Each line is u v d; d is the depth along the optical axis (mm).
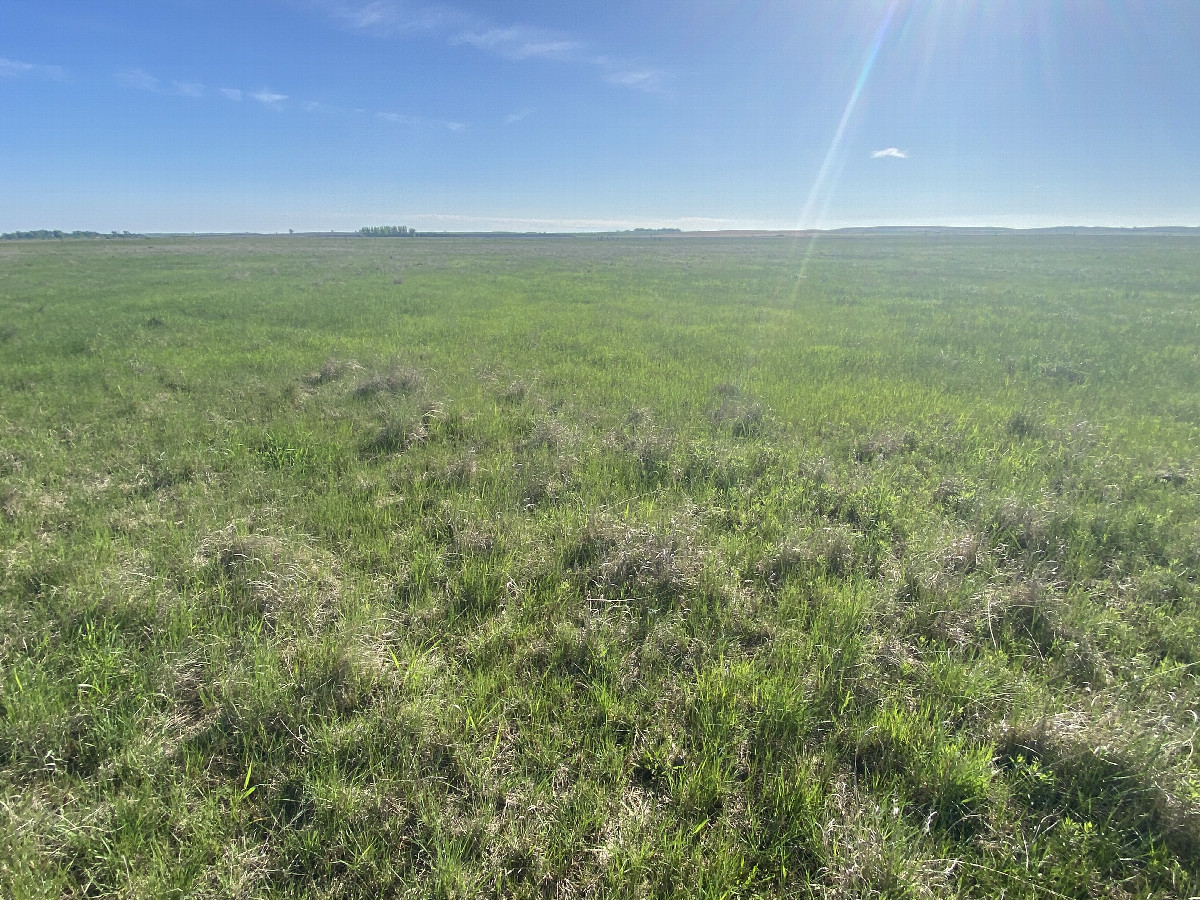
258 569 4336
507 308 18828
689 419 8133
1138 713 3242
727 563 4648
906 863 2477
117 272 31859
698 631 3922
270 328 14484
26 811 2658
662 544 4602
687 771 2965
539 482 5965
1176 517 5555
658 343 13414
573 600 4230
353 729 3070
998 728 3213
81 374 9898
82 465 6270
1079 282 30141
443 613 4098
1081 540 5074
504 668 3578
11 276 29188
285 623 3875
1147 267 40000
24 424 7477
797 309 19578
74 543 4738
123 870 2475
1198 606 4242
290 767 2896
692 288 25859
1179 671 3600
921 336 14797
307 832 2621
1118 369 11492
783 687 3396
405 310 18094
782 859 2584
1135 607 4254
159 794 2793
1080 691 3566
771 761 3029
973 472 6461
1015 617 4129
